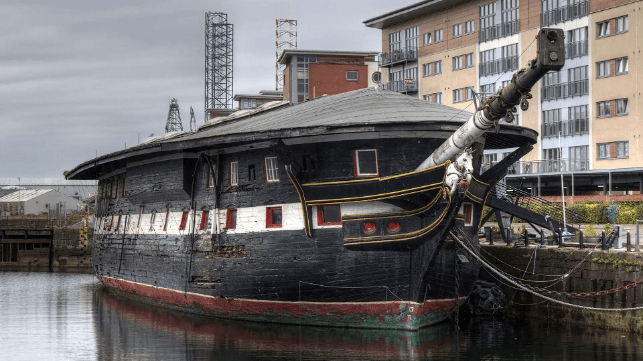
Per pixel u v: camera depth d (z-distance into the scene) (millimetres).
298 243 25031
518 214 30219
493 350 21609
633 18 50531
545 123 57375
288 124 24781
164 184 31734
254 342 23297
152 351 22656
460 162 20984
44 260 64500
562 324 25625
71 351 23031
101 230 42156
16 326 28016
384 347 22109
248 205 26766
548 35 15617
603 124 52625
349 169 24344
